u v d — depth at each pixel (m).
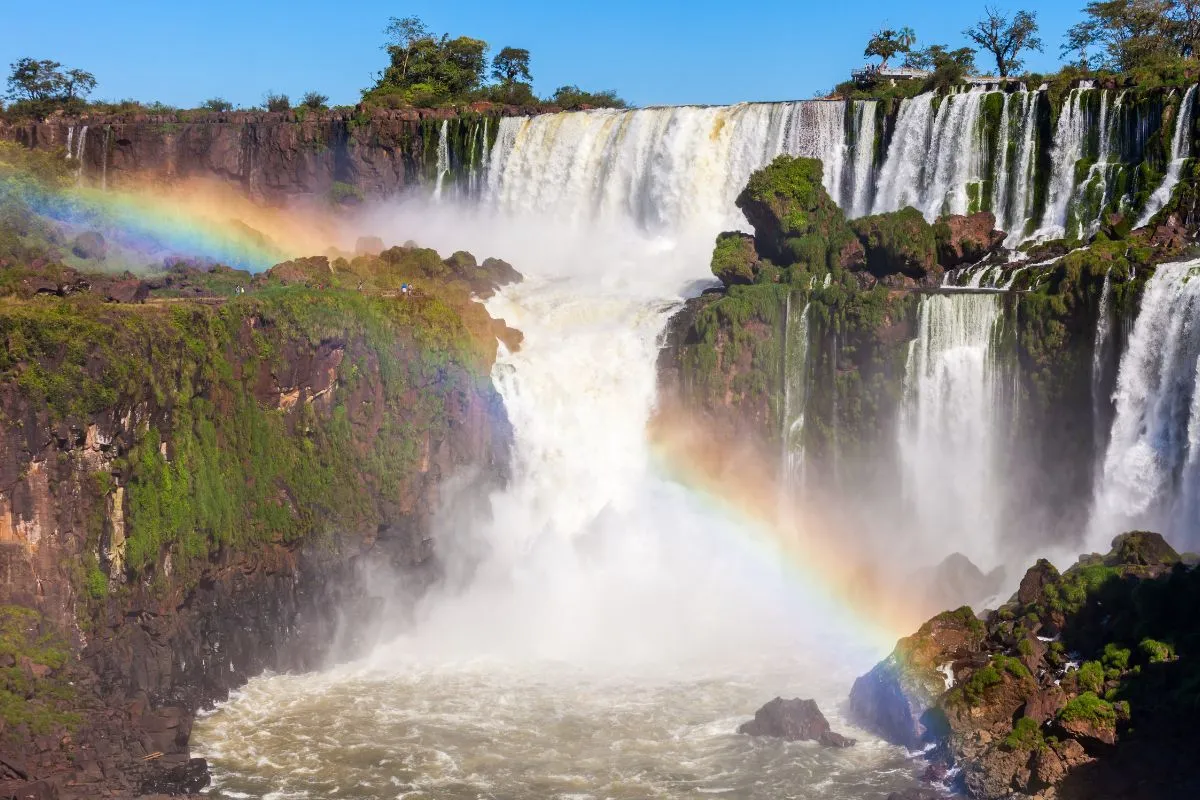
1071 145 90.88
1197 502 69.00
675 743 59.19
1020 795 51.03
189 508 64.38
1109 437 73.25
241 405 68.25
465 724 61.44
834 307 81.25
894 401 79.25
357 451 73.81
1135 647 55.19
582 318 92.06
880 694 60.31
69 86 175.88
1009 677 55.69
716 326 83.75
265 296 72.06
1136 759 49.62
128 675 59.84
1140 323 71.69
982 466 78.06
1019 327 76.25
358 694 65.19
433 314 78.50
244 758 57.06
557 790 54.41
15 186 95.50
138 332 61.84
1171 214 81.31
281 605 69.06
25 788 50.25
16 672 54.94
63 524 58.47
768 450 83.50
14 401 56.84
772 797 53.53
